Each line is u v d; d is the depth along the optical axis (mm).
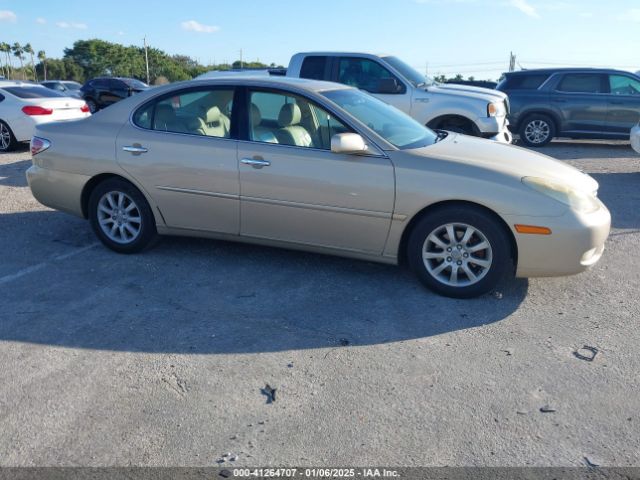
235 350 3834
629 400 3277
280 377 3516
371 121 4953
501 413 3160
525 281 4957
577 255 4312
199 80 5254
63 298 4617
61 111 12375
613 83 12500
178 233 5422
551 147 13211
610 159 11266
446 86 10242
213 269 5234
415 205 4484
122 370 3590
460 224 4445
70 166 5551
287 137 4875
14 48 95812
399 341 3949
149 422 3100
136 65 86375
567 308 4457
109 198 5547
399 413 3164
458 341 3943
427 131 5441
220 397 3314
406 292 4730
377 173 4555
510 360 3701
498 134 9508
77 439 2971
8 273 5137
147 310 4410
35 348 3846
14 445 2928
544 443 2928
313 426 3062
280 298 4629
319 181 4691
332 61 9969
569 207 4297
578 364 3654
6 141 12094
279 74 11883
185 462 2809
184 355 3770
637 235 6320
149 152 5230
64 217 6914
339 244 4836
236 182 4957
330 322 4223
